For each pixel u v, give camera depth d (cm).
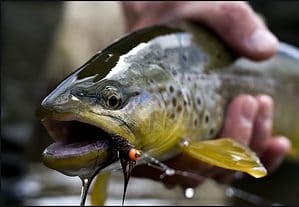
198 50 52
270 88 59
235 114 53
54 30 183
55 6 196
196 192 76
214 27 55
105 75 42
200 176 53
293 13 160
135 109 43
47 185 73
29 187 72
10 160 76
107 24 98
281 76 60
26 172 77
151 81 45
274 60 60
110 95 41
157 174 53
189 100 48
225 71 54
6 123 115
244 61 56
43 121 39
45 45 183
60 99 39
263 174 44
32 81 164
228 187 81
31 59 176
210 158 46
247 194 118
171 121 46
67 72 100
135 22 62
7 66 168
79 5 102
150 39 48
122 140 40
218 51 54
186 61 50
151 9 60
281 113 60
